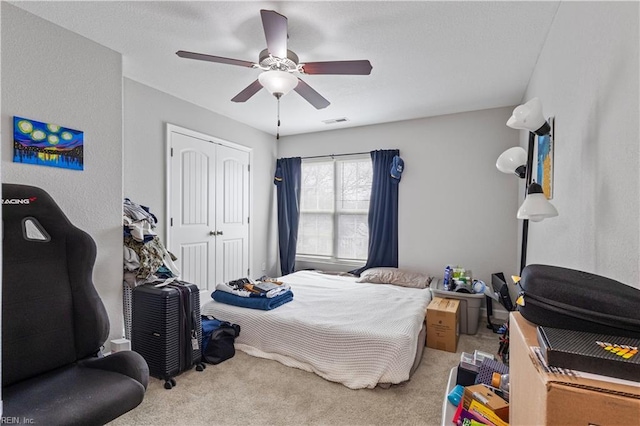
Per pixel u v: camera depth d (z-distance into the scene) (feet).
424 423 5.83
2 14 6.02
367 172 14.69
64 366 4.98
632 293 2.39
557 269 2.96
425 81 9.59
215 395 6.68
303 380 7.28
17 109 6.21
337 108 12.06
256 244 14.96
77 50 7.14
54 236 5.18
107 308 7.62
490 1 5.98
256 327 8.61
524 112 5.62
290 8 6.21
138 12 6.39
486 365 5.08
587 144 4.46
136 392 4.46
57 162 6.79
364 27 6.82
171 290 7.34
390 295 10.61
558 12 6.11
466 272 11.96
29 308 4.74
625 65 3.34
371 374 6.98
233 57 8.18
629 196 3.23
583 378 1.94
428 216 13.17
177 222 11.10
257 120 13.78
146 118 10.07
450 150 12.78
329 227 15.51
